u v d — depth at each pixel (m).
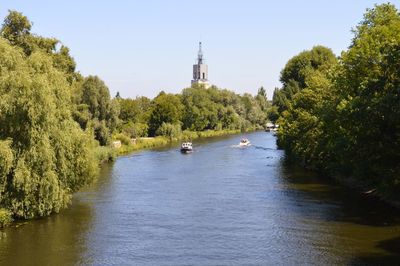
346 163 48.34
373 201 45.94
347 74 49.62
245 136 155.12
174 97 148.12
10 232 35.81
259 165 77.00
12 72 36.38
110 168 73.94
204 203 46.66
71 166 40.78
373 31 47.72
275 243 33.09
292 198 48.25
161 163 80.69
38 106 36.22
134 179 62.41
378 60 44.88
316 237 34.22
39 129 36.59
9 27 62.41
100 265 29.11
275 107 144.38
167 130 133.75
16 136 36.34
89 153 43.22
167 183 59.03
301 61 115.94
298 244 32.72
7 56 37.41
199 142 129.38
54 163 38.62
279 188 54.44
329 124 51.94
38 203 37.59
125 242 33.75
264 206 44.81
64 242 33.56
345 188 53.88
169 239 34.47
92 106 89.12
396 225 36.78
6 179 35.66
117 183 59.03
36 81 36.28
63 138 39.06
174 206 45.41
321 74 78.12
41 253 31.23
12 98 35.66
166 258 30.33
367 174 44.56
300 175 64.75
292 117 81.94
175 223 39.03
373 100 38.12
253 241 33.72
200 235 35.44
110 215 41.62
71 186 42.44
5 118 35.75
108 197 49.72
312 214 41.06
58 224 38.28
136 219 40.28
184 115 153.00
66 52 73.25
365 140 41.47
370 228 36.09
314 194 50.22
